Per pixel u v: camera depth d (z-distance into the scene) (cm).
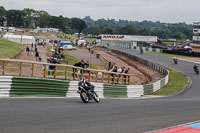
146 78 4619
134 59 7581
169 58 7944
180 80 4322
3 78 1711
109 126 1084
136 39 11731
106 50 10844
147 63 6366
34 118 1127
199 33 15675
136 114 1407
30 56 5419
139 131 1029
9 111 1232
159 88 3566
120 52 9200
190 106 1848
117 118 1262
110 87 2566
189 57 8412
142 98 2639
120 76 3180
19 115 1163
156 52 10262
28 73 2934
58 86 2066
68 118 1182
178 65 6353
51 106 1479
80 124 1085
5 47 5994
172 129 1073
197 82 4131
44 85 1966
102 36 11962
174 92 3288
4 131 905
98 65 5528
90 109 1479
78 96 2241
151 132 1006
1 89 1708
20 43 8419
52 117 1177
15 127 963
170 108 1703
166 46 12006
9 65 2891
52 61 2781
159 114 1453
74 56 6831
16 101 1562
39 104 1519
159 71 5325
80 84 1784
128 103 1888
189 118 1384
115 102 1944
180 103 1997
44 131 938
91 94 1803
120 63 6619
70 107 1500
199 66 6262
